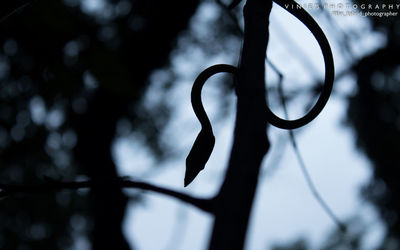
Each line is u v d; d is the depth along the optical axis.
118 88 0.90
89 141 2.76
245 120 0.81
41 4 0.91
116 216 3.04
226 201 0.85
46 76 1.00
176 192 0.86
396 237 3.26
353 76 2.48
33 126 2.42
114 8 2.44
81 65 0.93
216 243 0.84
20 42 1.02
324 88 0.72
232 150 0.84
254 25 0.75
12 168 2.61
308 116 0.73
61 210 2.98
